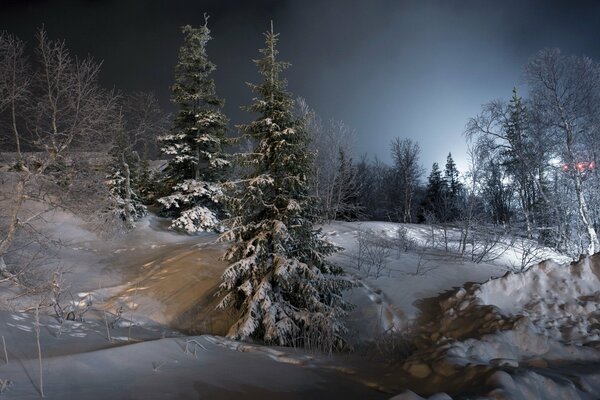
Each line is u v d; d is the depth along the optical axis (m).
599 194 19.36
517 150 22.34
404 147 42.44
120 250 18.67
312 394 5.05
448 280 12.70
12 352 6.04
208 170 22.89
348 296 11.28
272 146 10.12
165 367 5.82
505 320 8.09
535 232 23.00
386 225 20.58
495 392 3.95
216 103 23.36
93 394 4.55
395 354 8.08
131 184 22.45
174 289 12.85
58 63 13.40
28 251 16.02
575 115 19.20
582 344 7.28
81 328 8.38
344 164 29.34
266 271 9.63
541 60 19.83
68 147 13.98
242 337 8.67
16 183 14.16
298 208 9.55
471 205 17.56
